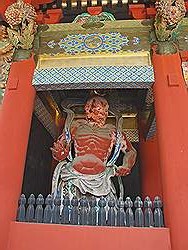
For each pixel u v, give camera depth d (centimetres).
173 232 758
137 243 754
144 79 975
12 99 962
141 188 1404
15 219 814
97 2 1166
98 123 1212
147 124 1431
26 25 1051
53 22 1147
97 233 771
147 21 1089
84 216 814
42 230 783
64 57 1049
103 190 1081
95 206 841
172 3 1018
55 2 1166
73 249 756
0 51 1056
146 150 1434
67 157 1158
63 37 1087
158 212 809
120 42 1060
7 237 780
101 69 1006
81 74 999
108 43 1060
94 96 1327
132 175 1491
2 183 841
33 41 1073
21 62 1037
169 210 786
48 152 1488
